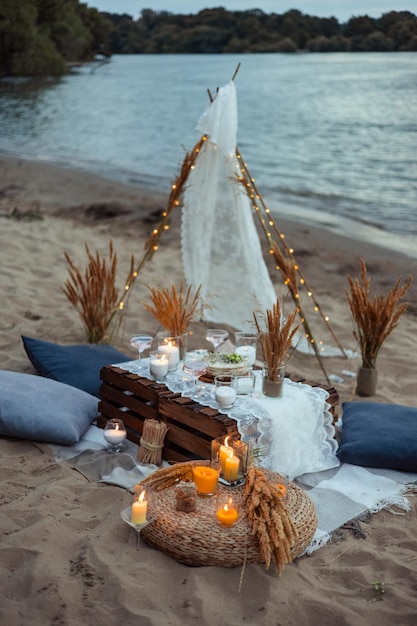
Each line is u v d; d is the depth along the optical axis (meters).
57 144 21.17
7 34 42.41
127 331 7.02
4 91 36.06
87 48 56.41
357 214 12.59
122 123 26.36
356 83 32.25
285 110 28.62
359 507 4.06
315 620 3.13
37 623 3.05
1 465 4.35
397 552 3.66
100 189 14.41
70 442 4.60
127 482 4.16
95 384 5.38
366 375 5.73
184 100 34.72
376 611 3.18
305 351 6.78
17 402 4.67
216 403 4.32
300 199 13.79
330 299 8.34
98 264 6.30
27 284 8.21
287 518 3.41
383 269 9.53
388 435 4.56
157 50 57.34
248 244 6.61
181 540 3.44
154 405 4.53
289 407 4.33
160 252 10.03
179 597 3.24
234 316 7.15
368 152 19.03
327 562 3.58
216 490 3.82
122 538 3.66
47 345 5.75
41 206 12.79
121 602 3.17
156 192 14.30
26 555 3.45
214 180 6.61
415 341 7.07
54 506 3.89
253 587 3.32
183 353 5.01
